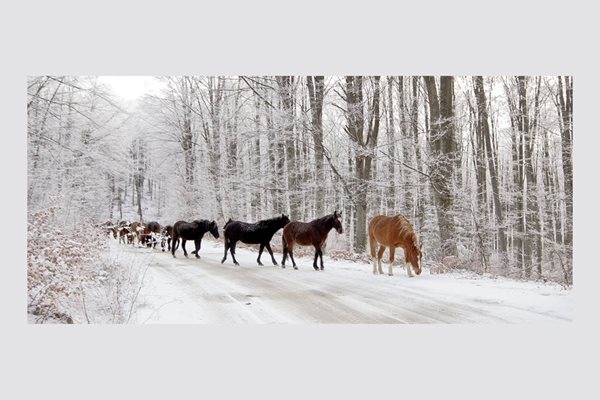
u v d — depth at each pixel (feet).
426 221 53.21
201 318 24.77
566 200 60.44
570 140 60.75
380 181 63.72
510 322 23.84
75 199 51.03
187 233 56.18
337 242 82.99
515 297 28.89
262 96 71.67
